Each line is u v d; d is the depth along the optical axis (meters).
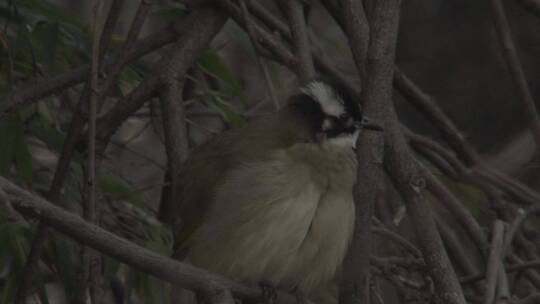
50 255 10.51
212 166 9.70
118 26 13.60
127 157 13.31
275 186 9.22
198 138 13.17
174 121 10.38
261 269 9.29
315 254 9.35
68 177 10.84
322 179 9.29
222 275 9.43
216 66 11.68
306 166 9.30
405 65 13.48
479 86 13.27
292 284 9.55
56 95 11.40
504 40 11.52
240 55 13.79
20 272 9.97
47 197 10.76
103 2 8.59
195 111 12.94
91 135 8.62
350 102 9.68
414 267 9.52
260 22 12.54
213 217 9.43
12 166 11.71
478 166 11.83
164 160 13.46
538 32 13.43
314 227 9.28
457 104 13.30
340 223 9.32
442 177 12.34
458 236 13.20
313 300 10.02
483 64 13.30
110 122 10.52
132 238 10.80
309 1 12.39
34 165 12.08
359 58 9.16
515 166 11.78
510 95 13.17
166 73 10.61
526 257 11.34
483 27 13.34
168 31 10.91
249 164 9.41
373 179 7.61
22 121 10.68
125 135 13.62
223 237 9.34
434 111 11.98
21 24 10.59
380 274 9.60
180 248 9.82
